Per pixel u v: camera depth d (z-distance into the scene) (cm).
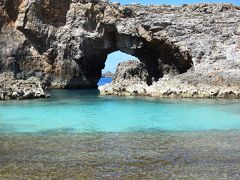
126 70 5438
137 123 2769
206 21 5628
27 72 6894
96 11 6806
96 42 6856
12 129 2523
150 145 2009
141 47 6209
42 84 6788
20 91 4509
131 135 2312
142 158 1736
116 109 3578
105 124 2733
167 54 5850
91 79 7356
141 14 6397
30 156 1778
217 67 5041
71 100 4456
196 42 5447
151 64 6203
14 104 3953
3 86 4578
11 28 6962
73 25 6956
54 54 7031
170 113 3272
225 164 1627
